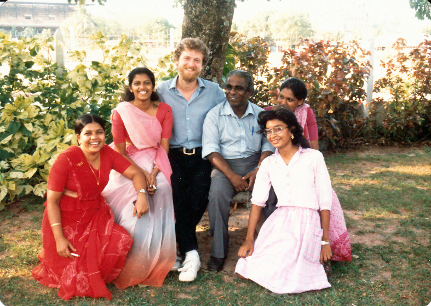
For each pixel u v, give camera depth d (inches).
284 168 122.3
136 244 116.5
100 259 110.9
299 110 138.1
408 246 140.7
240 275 120.0
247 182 135.1
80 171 112.6
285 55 262.1
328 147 275.1
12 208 174.1
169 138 135.0
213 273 125.0
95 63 203.0
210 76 189.6
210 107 143.4
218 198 127.2
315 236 118.0
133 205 122.0
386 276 121.8
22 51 195.3
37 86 197.0
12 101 190.9
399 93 282.2
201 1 179.9
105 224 116.1
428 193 192.1
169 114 135.0
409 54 285.4
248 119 140.0
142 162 129.2
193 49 134.3
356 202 181.5
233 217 171.2
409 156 258.8
